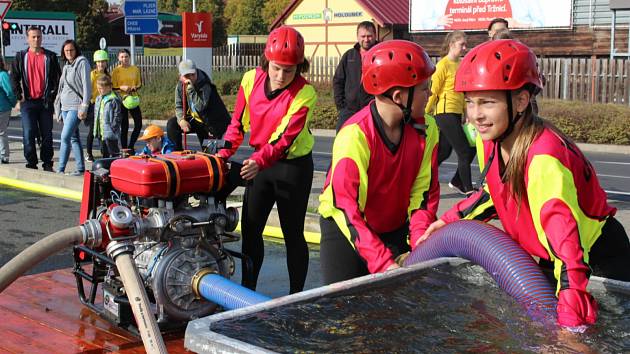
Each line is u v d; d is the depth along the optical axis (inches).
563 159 110.3
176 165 171.0
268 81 195.2
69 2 1929.1
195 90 342.6
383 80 142.1
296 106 191.5
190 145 641.0
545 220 108.8
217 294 165.0
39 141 450.3
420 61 141.8
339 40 1418.6
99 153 536.4
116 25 2110.0
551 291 112.8
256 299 157.3
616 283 117.5
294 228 203.5
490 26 284.7
